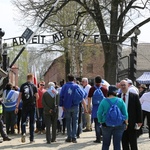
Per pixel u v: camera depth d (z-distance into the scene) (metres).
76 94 11.98
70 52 41.88
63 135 14.54
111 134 8.40
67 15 37.44
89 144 11.81
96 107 11.96
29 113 12.30
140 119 8.80
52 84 12.21
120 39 22.61
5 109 14.95
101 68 64.31
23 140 12.29
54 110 12.12
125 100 8.84
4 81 16.42
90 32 38.59
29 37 17.44
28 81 12.27
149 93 13.40
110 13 23.92
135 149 8.85
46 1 22.70
